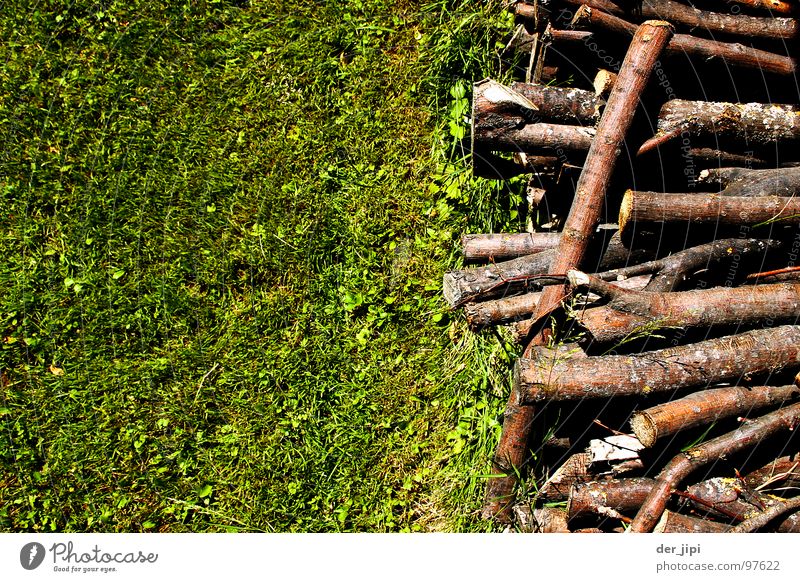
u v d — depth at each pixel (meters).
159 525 2.58
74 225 2.75
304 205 2.80
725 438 2.26
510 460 2.44
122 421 2.64
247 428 2.65
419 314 2.75
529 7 2.67
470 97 2.81
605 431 2.41
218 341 2.71
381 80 2.89
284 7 2.92
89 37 2.87
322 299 2.76
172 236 2.76
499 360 2.65
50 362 2.67
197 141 2.83
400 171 2.84
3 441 2.59
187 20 2.90
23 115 2.79
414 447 2.66
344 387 2.70
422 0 2.92
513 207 2.75
